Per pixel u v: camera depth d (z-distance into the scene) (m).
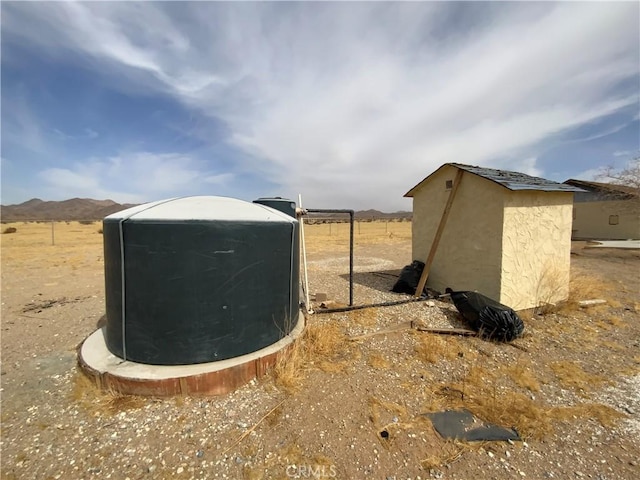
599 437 2.37
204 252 2.86
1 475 1.98
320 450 2.20
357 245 18.44
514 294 5.00
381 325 4.44
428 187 6.70
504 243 4.84
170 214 2.91
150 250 2.83
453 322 4.68
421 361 3.51
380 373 3.23
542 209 5.18
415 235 7.18
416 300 5.55
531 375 3.26
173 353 2.90
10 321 4.96
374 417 2.54
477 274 5.32
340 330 4.23
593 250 13.55
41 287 7.27
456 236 5.84
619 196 15.73
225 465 2.07
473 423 2.50
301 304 5.10
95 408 2.63
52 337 4.31
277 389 2.91
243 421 2.48
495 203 4.96
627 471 2.05
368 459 2.13
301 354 3.46
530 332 4.41
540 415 2.59
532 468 2.07
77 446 2.23
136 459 2.11
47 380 3.13
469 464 2.10
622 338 4.27
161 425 2.43
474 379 3.14
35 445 2.24
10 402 2.76
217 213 3.04
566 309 5.32
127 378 2.73
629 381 3.17
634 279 7.77
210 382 2.78
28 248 15.33
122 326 3.01
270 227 3.26
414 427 2.44
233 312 3.02
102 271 9.29
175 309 2.86
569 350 3.89
